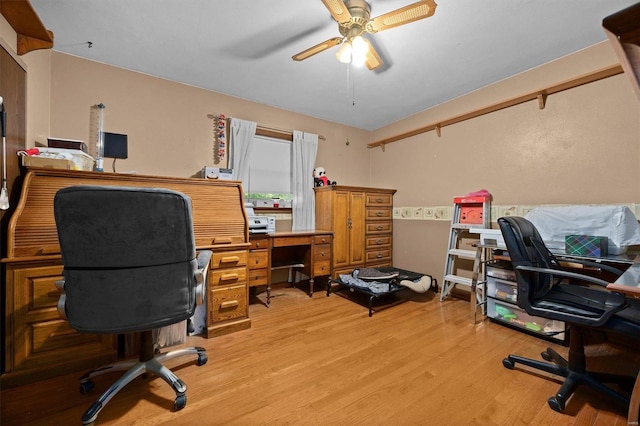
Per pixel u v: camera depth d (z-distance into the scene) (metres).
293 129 3.52
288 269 3.54
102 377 1.58
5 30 1.49
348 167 4.06
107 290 1.15
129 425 1.20
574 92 2.22
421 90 2.89
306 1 1.68
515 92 2.55
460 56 2.25
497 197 2.71
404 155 3.72
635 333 1.16
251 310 2.65
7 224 1.48
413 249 3.58
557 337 1.96
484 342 1.98
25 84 1.71
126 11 1.77
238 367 1.66
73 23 1.88
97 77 2.37
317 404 1.34
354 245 3.50
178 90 2.75
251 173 3.28
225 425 1.21
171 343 1.90
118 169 2.46
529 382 1.51
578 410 1.30
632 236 1.77
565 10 1.73
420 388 1.46
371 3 1.69
